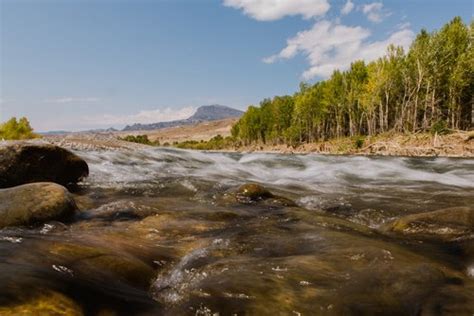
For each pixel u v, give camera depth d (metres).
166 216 7.11
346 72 90.31
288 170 20.44
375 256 4.85
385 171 20.16
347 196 10.82
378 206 9.33
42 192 6.86
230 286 3.87
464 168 23.64
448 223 6.56
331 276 4.21
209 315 3.36
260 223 7.02
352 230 6.73
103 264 3.99
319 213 8.48
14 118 69.94
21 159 10.32
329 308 3.50
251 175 16.88
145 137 173.75
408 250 5.55
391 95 77.44
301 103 97.88
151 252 4.96
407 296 3.78
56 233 5.54
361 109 85.44
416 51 66.69
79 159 11.49
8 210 6.20
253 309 3.42
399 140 58.72
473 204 9.65
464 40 63.00
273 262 4.67
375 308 3.53
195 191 10.55
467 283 4.21
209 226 6.70
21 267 3.36
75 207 7.25
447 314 3.41
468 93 65.31
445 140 50.19
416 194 11.51
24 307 2.70
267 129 125.25
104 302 3.21
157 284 4.07
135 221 6.86
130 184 11.45
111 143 36.06
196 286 3.93
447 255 5.43
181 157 23.64
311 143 99.31
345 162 26.28
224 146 153.00
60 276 3.37
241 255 5.11
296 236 6.07
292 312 3.39
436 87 65.50
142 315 3.22
